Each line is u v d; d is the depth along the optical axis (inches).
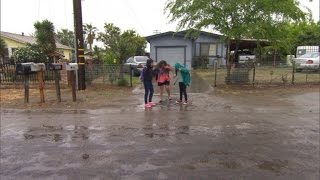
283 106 418.6
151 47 1151.6
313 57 828.0
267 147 240.4
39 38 894.4
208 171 194.5
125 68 641.6
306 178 184.2
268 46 771.4
